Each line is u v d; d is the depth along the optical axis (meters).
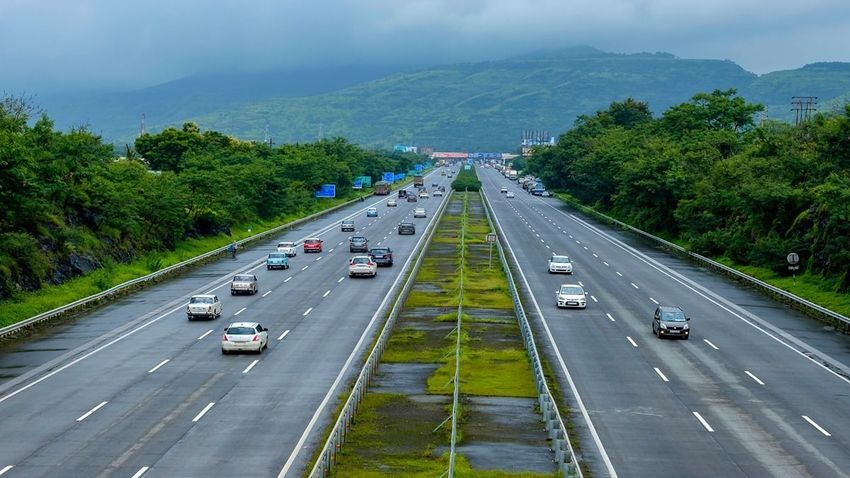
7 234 63.47
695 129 145.75
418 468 29.17
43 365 45.34
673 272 86.69
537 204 186.38
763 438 33.53
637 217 127.31
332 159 198.00
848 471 29.55
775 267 79.06
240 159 146.88
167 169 147.00
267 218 137.25
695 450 31.86
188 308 58.84
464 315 61.31
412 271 80.56
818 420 36.31
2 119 76.94
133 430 33.41
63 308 60.38
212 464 29.34
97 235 81.75
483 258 95.62
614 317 61.81
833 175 69.81
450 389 40.75
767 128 118.88
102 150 94.62
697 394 40.50
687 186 111.38
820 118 97.31
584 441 32.91
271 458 30.11
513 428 34.50
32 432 33.06
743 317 62.75
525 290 73.75
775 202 86.19
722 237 94.06
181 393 39.38
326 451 28.08
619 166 141.88
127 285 71.69
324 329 55.88
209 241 106.38
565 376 43.84
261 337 48.75
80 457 29.94
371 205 182.00
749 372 45.47
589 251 103.50
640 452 31.55
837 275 71.62
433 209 168.88
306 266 89.19
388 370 44.97
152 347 50.06
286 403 37.75
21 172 60.28
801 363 48.00
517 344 51.69
